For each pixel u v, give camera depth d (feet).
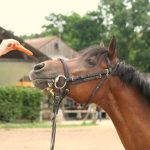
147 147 11.50
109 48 11.55
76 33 167.73
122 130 11.68
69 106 88.48
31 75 11.55
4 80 67.72
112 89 11.53
